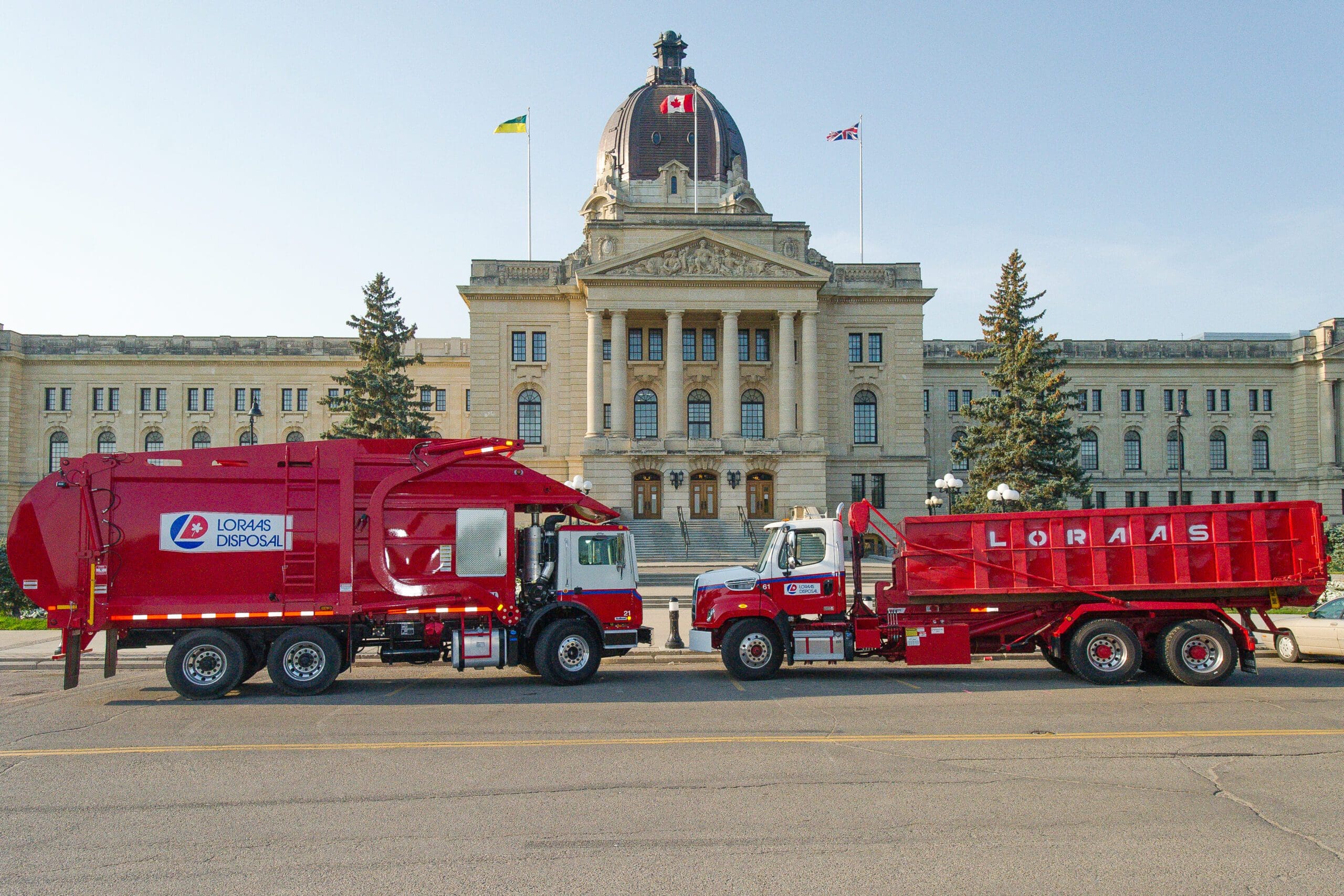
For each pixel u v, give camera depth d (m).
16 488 79.50
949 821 9.60
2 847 8.92
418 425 59.94
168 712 15.98
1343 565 41.28
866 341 67.56
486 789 10.84
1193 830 9.30
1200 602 18.92
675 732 14.01
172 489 17.62
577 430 64.56
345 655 18.34
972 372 82.19
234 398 81.56
